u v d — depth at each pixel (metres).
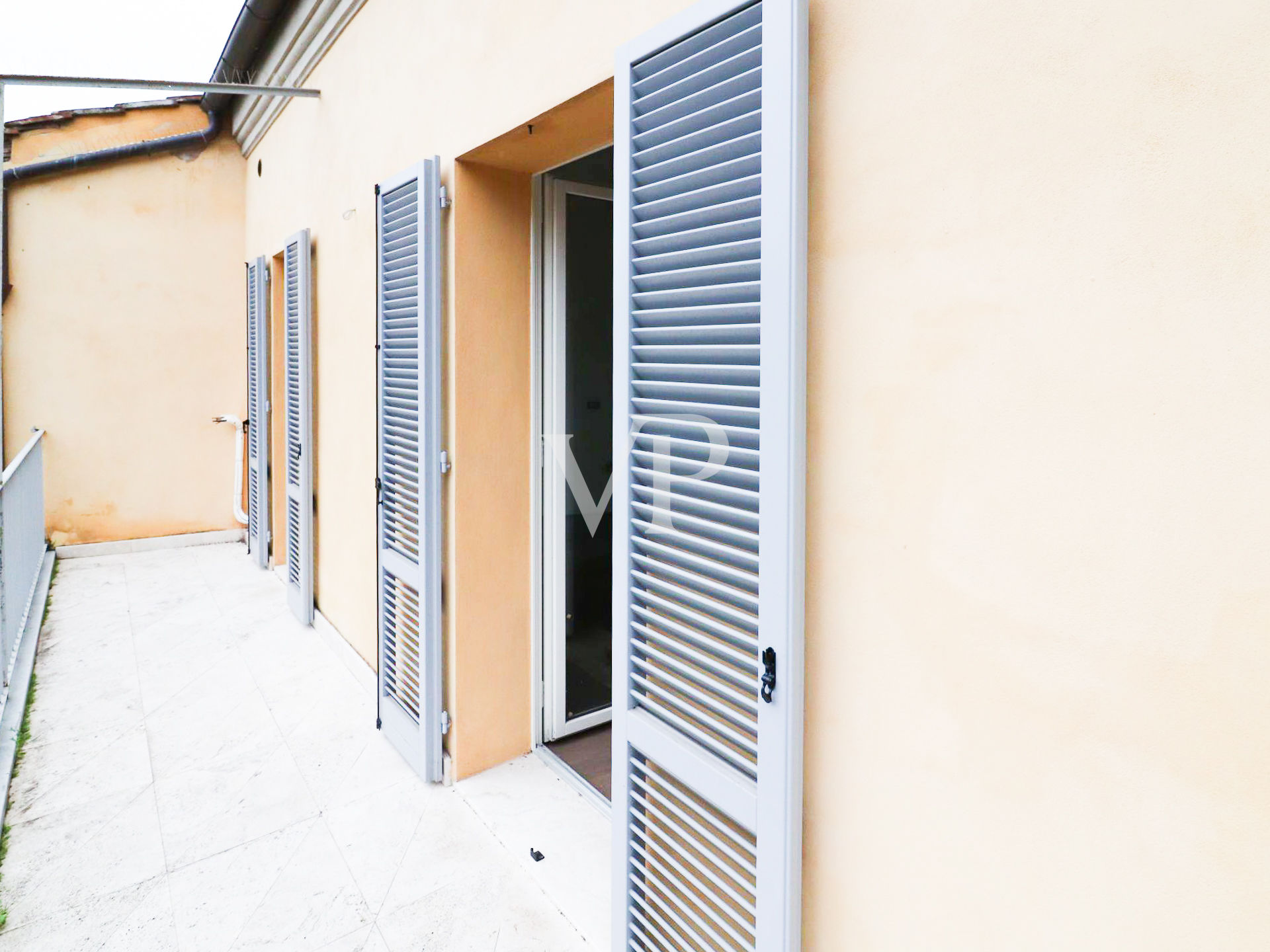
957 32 1.16
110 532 6.34
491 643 2.96
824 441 1.39
